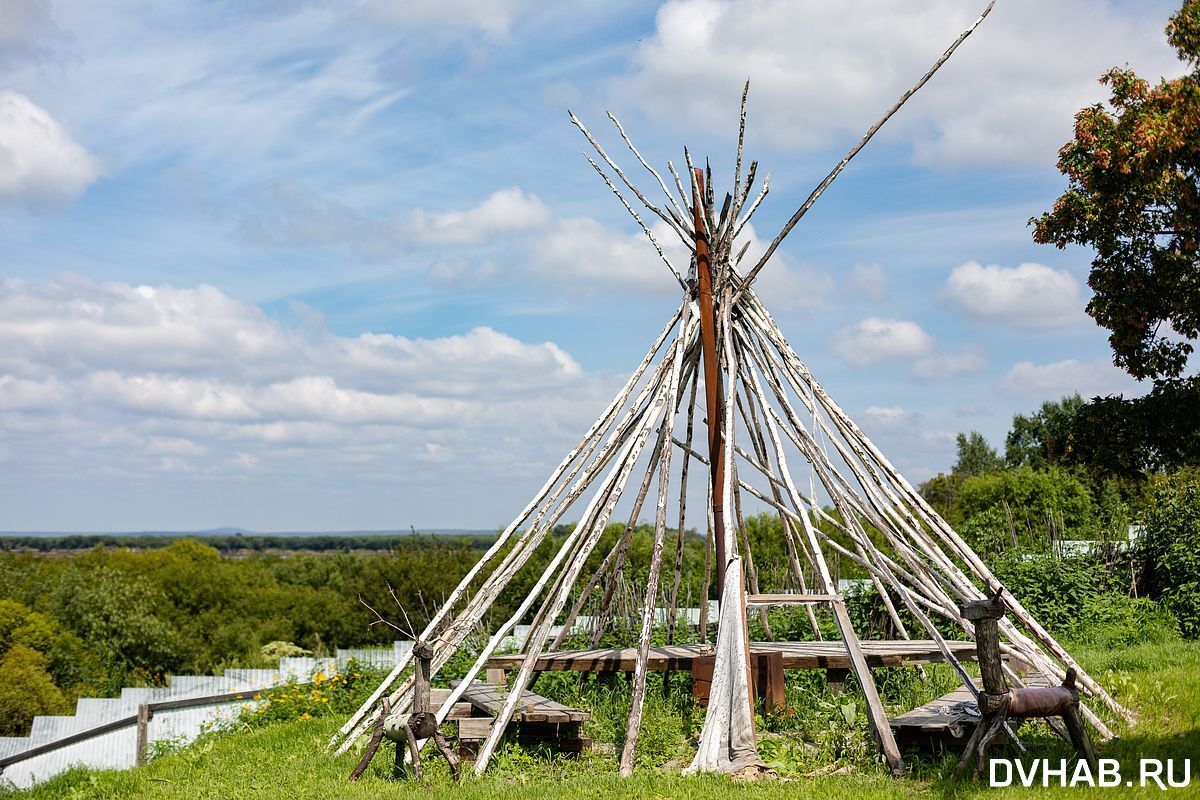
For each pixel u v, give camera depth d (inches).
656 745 343.6
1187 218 621.9
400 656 610.9
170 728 603.5
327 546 6560.0
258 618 1499.8
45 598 1368.1
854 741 320.2
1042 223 697.0
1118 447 698.8
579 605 441.1
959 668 326.6
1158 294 669.9
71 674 1152.8
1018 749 292.5
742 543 470.0
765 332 407.5
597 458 402.9
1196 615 556.7
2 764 639.8
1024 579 568.1
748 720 311.4
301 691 555.8
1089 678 345.1
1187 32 613.3
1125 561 636.1
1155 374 685.9
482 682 432.1
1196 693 349.1
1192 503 628.4
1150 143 607.8
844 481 385.1
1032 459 1809.8
